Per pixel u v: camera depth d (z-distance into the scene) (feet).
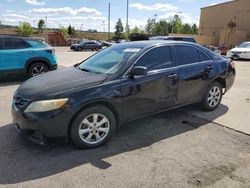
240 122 17.54
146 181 10.96
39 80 14.43
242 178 11.25
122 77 14.14
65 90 12.72
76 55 77.82
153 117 18.12
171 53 16.61
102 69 15.11
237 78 34.86
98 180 10.97
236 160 12.71
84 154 13.02
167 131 15.96
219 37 144.66
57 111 12.30
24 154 12.92
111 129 14.05
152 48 15.79
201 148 13.88
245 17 130.31
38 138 12.69
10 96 23.73
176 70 16.40
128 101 14.32
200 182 10.93
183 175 11.41
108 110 13.73
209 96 19.21
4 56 28.99
